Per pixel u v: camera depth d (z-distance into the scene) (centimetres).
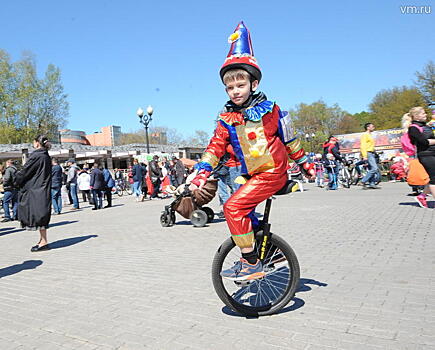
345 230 632
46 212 652
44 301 381
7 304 380
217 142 308
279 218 804
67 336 293
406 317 283
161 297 368
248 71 289
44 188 653
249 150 293
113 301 366
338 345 248
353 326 275
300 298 338
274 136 298
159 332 288
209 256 527
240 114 296
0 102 4028
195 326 295
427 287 342
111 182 1497
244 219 292
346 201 1037
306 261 457
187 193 794
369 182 1385
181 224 859
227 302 306
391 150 3384
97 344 275
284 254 312
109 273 472
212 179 780
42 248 660
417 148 699
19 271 520
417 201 896
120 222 979
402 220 686
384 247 500
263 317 304
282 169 297
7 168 1266
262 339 265
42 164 650
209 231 738
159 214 1105
